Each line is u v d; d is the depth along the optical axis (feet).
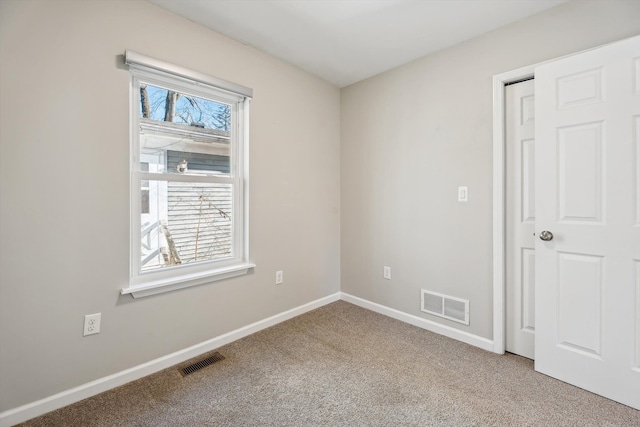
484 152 6.91
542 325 5.89
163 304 6.17
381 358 6.56
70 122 5.00
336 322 8.53
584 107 5.27
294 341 7.36
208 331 6.91
